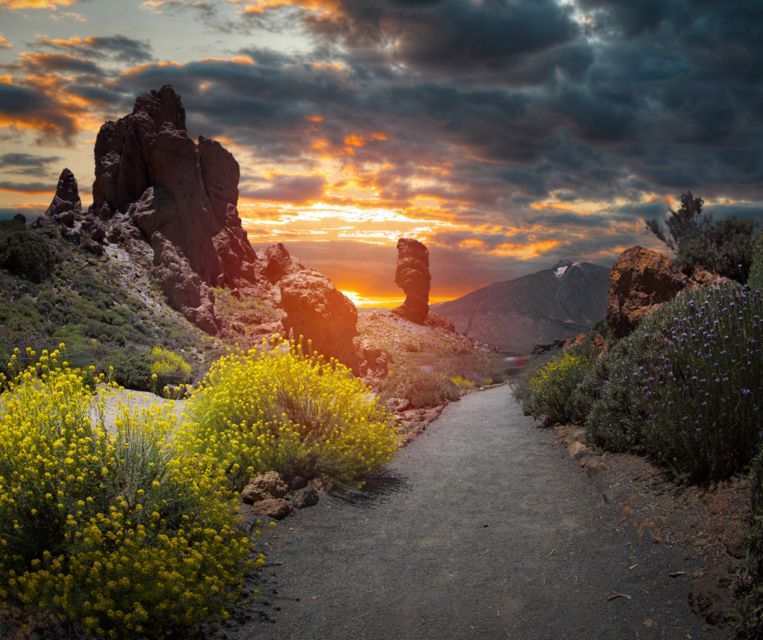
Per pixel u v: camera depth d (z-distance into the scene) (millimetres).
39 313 26500
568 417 11711
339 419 8984
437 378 20859
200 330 35688
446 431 12883
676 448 6434
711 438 5918
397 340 61094
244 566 5492
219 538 4941
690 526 5418
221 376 9094
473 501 7723
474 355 54594
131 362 19000
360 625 4680
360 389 9961
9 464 4910
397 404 15953
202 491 5484
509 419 14094
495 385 31328
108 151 48062
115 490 5094
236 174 54125
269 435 8125
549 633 4395
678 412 6367
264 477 7316
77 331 25234
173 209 43031
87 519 4781
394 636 4512
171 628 4426
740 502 5340
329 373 10039
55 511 4707
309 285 27984
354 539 6492
